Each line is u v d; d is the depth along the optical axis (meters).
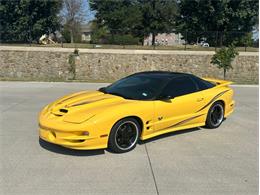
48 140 5.14
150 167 4.73
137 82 6.32
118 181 4.23
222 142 6.05
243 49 26.45
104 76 24.20
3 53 23.69
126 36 26.50
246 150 5.59
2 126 6.99
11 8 34.28
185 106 6.30
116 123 5.20
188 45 27.23
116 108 5.27
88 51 23.97
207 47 26.69
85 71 24.06
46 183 4.14
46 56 23.91
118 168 4.67
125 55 24.30
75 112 5.23
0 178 4.28
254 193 3.97
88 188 4.02
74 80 20.22
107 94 6.09
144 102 5.66
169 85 6.20
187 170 4.64
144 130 5.63
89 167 4.70
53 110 5.47
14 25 34.62
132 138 5.50
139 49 25.58
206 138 6.29
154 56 24.58
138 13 47.91
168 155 5.26
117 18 46.72
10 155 5.14
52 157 5.08
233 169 4.71
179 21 39.44
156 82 6.19
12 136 6.21
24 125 7.10
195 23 37.78
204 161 5.02
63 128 4.89
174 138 6.24
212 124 7.03
